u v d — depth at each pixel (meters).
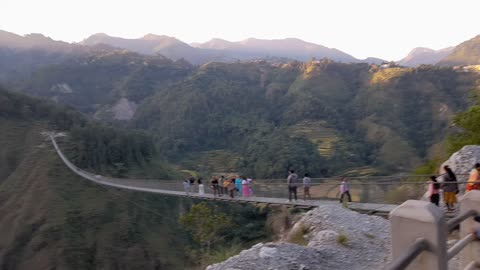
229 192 20.58
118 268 47.28
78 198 61.06
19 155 77.44
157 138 125.12
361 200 12.88
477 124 15.44
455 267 4.75
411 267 2.29
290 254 5.72
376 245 6.47
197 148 128.38
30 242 51.59
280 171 81.69
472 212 3.15
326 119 120.06
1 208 60.31
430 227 2.21
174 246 49.62
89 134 86.94
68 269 46.66
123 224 54.19
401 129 100.44
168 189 37.72
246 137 123.62
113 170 80.50
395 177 13.98
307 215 8.38
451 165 11.70
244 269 5.28
